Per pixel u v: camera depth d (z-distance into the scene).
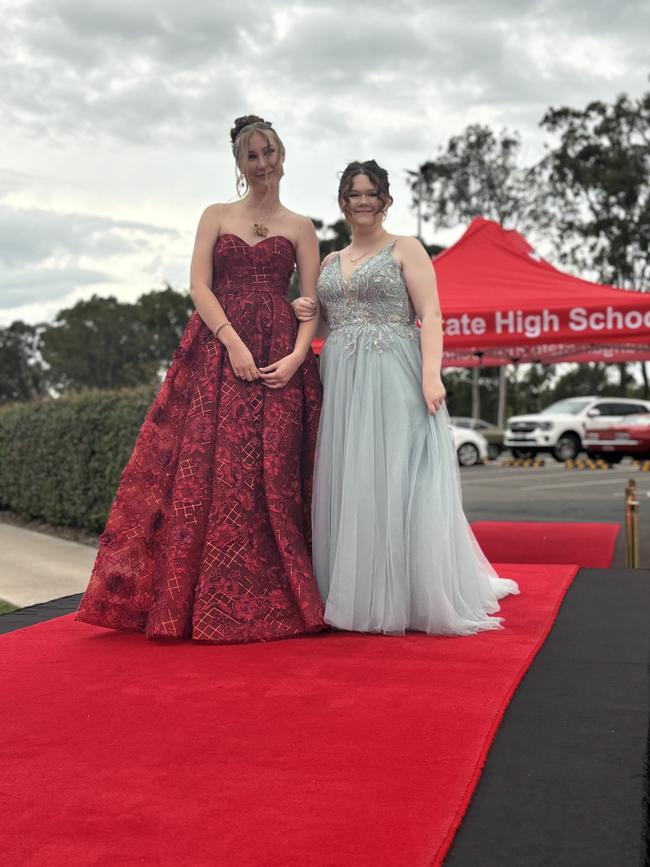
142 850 1.74
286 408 3.80
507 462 23.25
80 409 10.42
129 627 3.67
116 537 3.69
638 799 1.95
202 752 2.27
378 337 3.83
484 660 3.12
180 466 3.67
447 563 3.62
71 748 2.31
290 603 3.61
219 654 3.28
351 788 2.02
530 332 6.86
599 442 22.27
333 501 3.76
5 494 12.80
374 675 2.95
